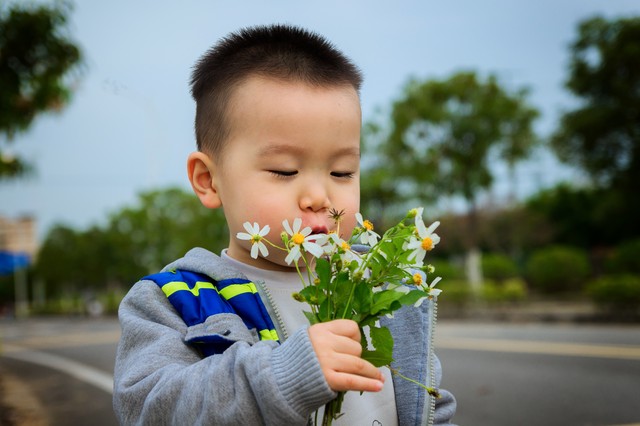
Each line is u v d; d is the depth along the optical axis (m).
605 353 7.67
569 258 19.34
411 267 1.07
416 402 1.34
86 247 43.72
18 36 6.14
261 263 1.32
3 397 6.43
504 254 27.08
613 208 21.41
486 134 17.69
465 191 18.50
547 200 26.59
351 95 1.22
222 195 1.24
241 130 1.18
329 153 1.17
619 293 13.11
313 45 1.26
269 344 1.05
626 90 19.19
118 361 1.23
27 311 46.25
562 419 4.78
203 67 1.31
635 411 4.92
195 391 1.02
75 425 5.02
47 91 6.47
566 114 20.61
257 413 0.96
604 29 19.69
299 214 1.16
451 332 11.78
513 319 14.62
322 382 0.91
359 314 1.03
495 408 5.22
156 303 1.25
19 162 7.22
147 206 30.27
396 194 18.84
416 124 18.27
